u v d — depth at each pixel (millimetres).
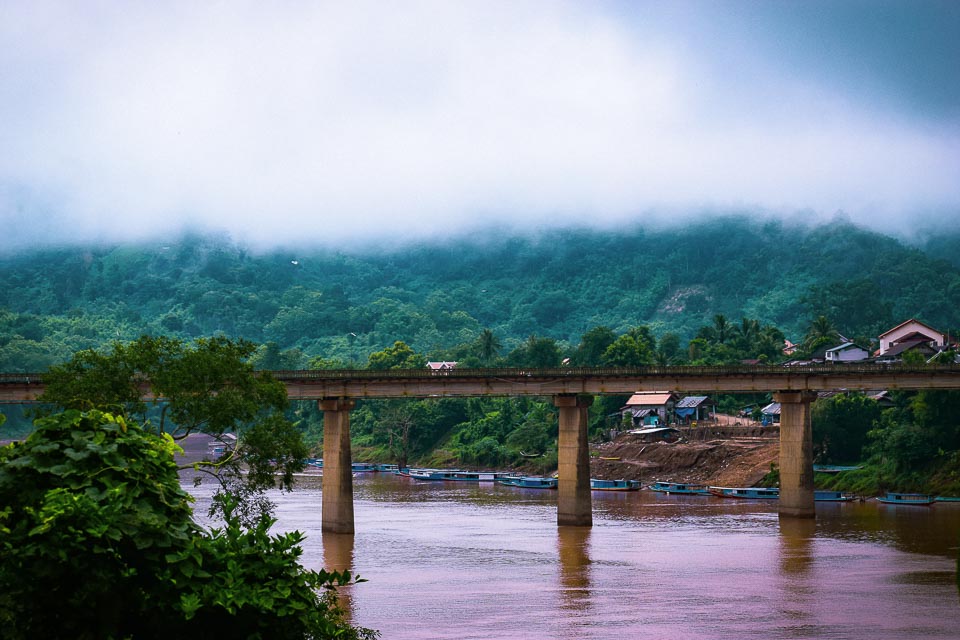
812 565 118750
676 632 85000
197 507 153750
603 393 162750
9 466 34000
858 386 170000
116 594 32844
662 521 165000
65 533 32156
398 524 159500
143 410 103562
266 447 101188
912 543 137375
